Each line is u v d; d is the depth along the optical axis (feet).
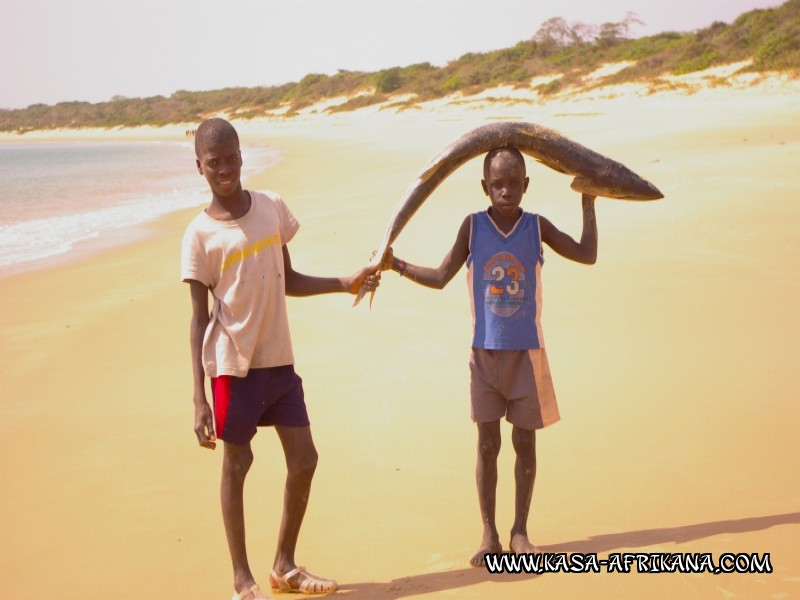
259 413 10.62
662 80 147.33
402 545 11.65
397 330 22.52
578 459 13.78
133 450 16.16
